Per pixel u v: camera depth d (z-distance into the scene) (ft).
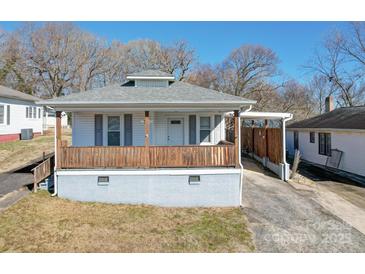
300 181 44.47
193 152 33.24
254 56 141.79
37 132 89.30
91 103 32.60
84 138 41.75
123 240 23.71
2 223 26.02
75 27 150.41
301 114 134.10
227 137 85.40
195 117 44.27
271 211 31.12
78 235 24.32
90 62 156.04
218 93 38.73
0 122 68.54
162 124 43.73
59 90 149.89
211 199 33.06
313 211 31.12
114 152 33.14
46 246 22.25
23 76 139.44
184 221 28.25
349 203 34.12
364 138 47.14
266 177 46.44
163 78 42.65
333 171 53.67
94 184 33.06
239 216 29.71
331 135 57.16
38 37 142.20
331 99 80.64
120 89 40.55
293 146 77.92
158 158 33.17
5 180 40.40
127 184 33.04
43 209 29.71
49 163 38.34
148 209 31.48
